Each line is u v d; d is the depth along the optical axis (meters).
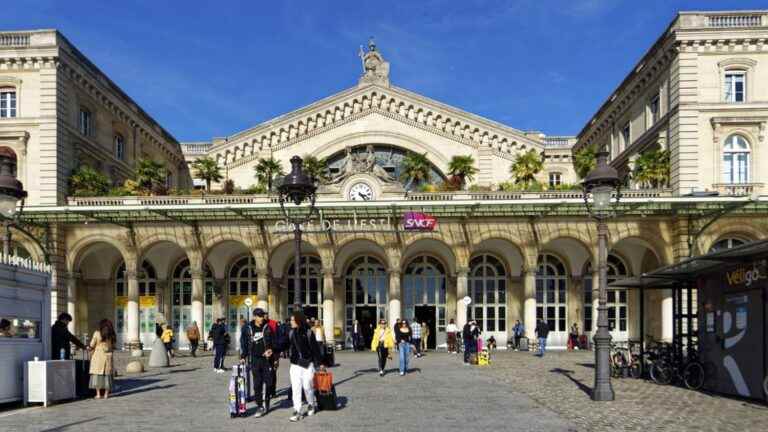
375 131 47.38
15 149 36.44
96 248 38.78
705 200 30.72
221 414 13.98
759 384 16.27
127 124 46.34
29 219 35.31
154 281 41.34
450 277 40.06
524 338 36.12
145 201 37.78
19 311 15.83
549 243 38.69
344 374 22.64
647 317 38.91
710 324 18.92
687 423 12.99
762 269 16.27
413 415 13.76
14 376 15.24
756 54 34.25
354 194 38.75
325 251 36.34
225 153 47.62
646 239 35.47
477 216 35.91
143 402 15.91
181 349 40.28
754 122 33.97
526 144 46.41
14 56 36.44
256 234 36.91
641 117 40.22
